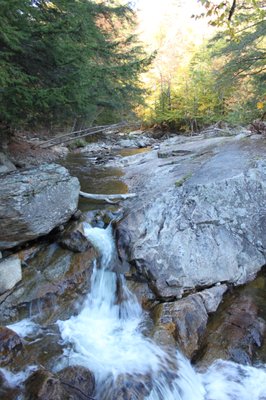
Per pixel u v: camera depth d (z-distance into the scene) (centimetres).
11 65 573
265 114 1177
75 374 319
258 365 370
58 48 647
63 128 1678
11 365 331
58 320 411
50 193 492
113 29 1413
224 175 607
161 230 518
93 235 519
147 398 315
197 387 343
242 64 1383
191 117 2209
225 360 371
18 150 1084
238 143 855
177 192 584
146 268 473
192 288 471
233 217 555
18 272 429
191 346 386
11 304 399
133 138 2272
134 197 659
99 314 439
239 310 445
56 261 464
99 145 1823
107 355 363
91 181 866
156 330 389
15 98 608
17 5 507
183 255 491
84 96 723
